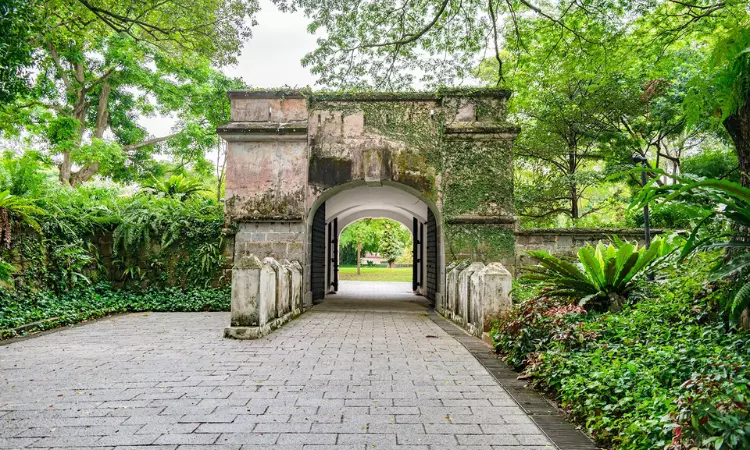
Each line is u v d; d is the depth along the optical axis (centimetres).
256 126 1125
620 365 389
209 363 543
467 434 324
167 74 1891
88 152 1667
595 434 323
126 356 584
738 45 330
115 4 1093
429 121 1149
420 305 1314
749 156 427
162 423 342
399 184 1141
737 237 433
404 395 417
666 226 1310
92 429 330
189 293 1139
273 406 383
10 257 903
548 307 601
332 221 1777
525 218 1838
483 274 715
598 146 1694
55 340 700
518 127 1116
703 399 262
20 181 1002
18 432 324
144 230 1163
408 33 933
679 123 1442
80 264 1062
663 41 1033
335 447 300
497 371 508
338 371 506
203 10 1070
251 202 1132
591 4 898
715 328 436
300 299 1079
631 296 625
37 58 1171
